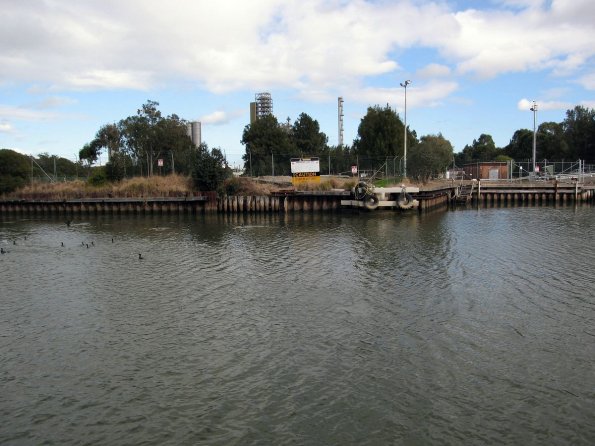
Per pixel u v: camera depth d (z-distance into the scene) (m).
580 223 40.25
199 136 119.12
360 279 21.52
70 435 10.16
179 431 10.21
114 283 21.81
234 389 11.87
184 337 15.15
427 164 64.94
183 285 21.20
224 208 53.03
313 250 28.78
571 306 17.31
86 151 77.50
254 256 27.36
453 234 34.19
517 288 19.62
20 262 26.83
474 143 153.88
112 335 15.46
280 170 69.75
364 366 12.90
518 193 61.84
